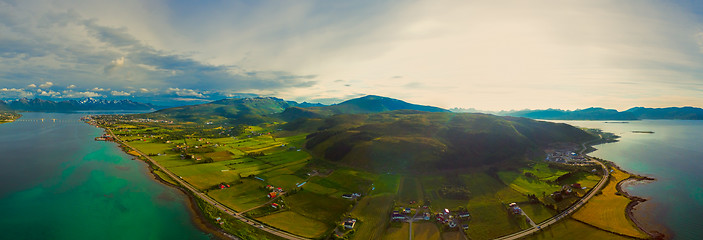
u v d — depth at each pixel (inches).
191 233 3976.4
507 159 7751.0
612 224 4188.0
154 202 4995.1
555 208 4611.2
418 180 6087.6
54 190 5541.3
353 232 3912.4
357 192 5403.5
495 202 4906.5
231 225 4131.4
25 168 7052.2
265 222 4215.1
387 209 4650.6
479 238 3826.3
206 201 4975.4
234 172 6771.7
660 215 4537.4
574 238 3836.1
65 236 3900.1
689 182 6210.6
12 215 4485.7
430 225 4136.3
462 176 6343.5
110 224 4222.4
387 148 7731.3
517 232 3971.5
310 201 4987.7
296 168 7130.9
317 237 3814.0
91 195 5310.0
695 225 4222.4
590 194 5329.7
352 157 7647.6
